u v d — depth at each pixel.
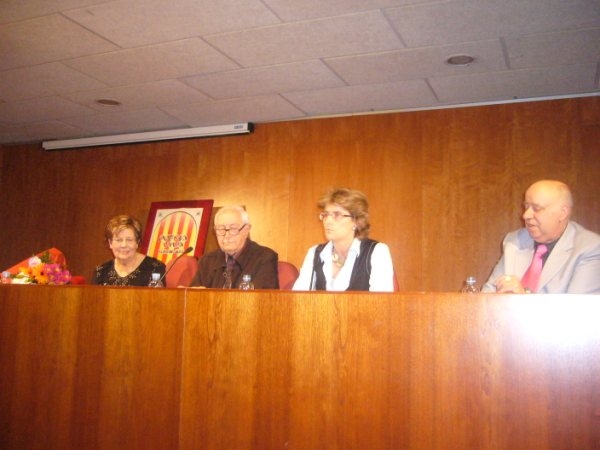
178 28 3.16
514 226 4.04
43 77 3.96
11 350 1.96
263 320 1.64
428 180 4.32
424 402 1.46
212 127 5.03
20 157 5.89
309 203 4.69
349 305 1.56
